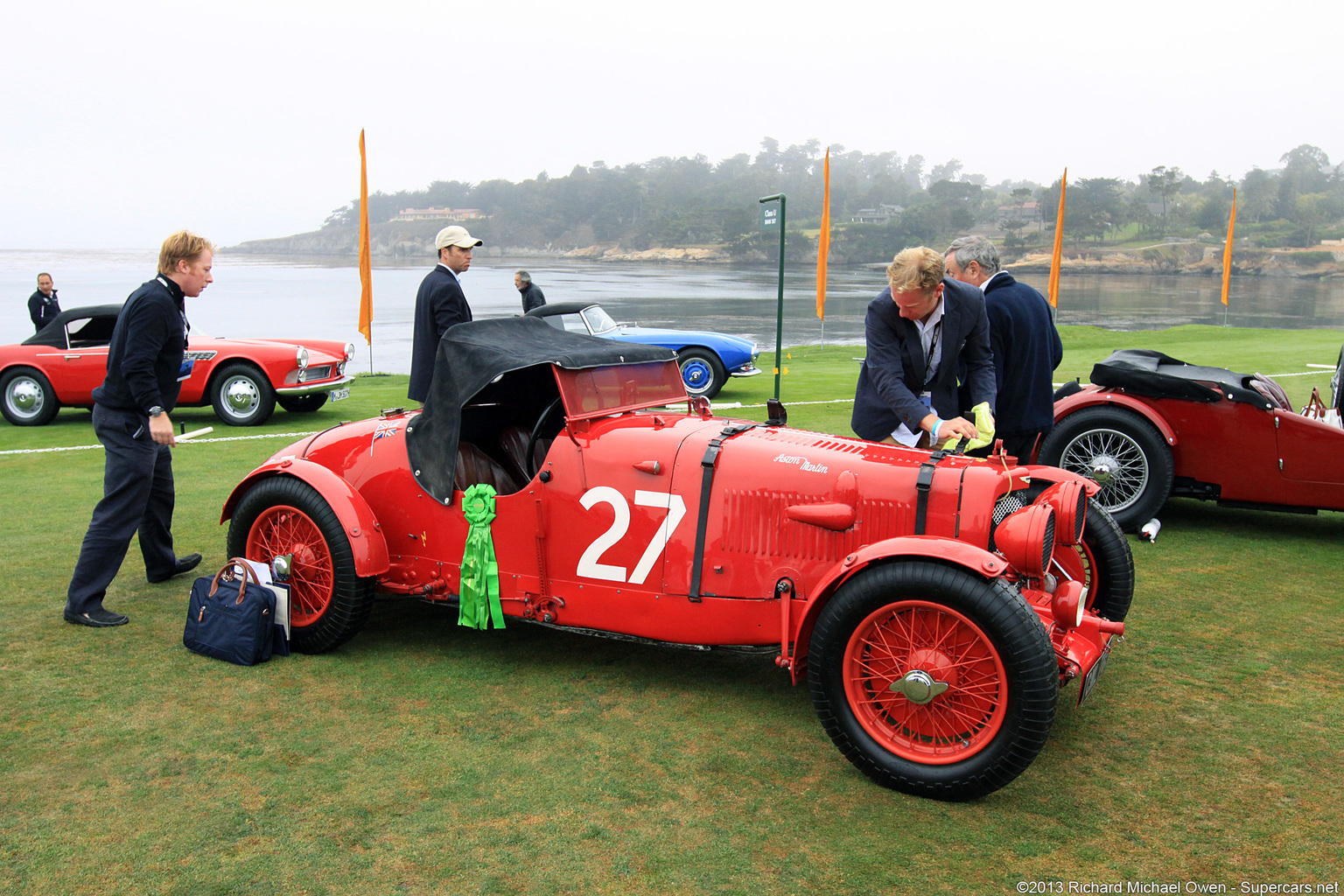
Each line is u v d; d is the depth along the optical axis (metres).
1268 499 5.75
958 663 2.82
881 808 2.79
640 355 4.11
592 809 2.77
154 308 4.09
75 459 8.43
